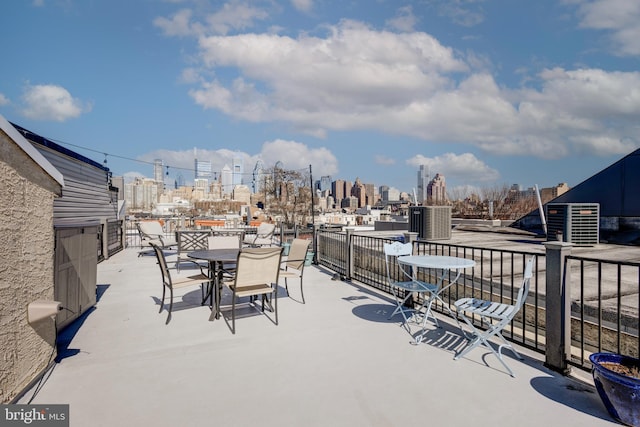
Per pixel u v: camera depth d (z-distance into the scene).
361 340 3.53
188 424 2.12
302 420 2.17
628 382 2.06
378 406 2.33
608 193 11.49
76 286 4.13
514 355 3.18
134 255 10.45
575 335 4.14
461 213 23.83
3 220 2.15
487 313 3.02
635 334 3.54
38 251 2.56
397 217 23.33
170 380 2.68
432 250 9.48
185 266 8.54
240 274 3.84
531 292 4.55
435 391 2.53
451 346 3.38
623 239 10.85
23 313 2.39
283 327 3.92
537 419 2.19
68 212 7.89
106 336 3.62
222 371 2.83
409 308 4.67
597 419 2.20
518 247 9.70
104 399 2.39
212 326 3.95
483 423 2.15
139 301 5.07
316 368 2.90
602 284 5.42
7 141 2.17
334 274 7.28
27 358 2.47
